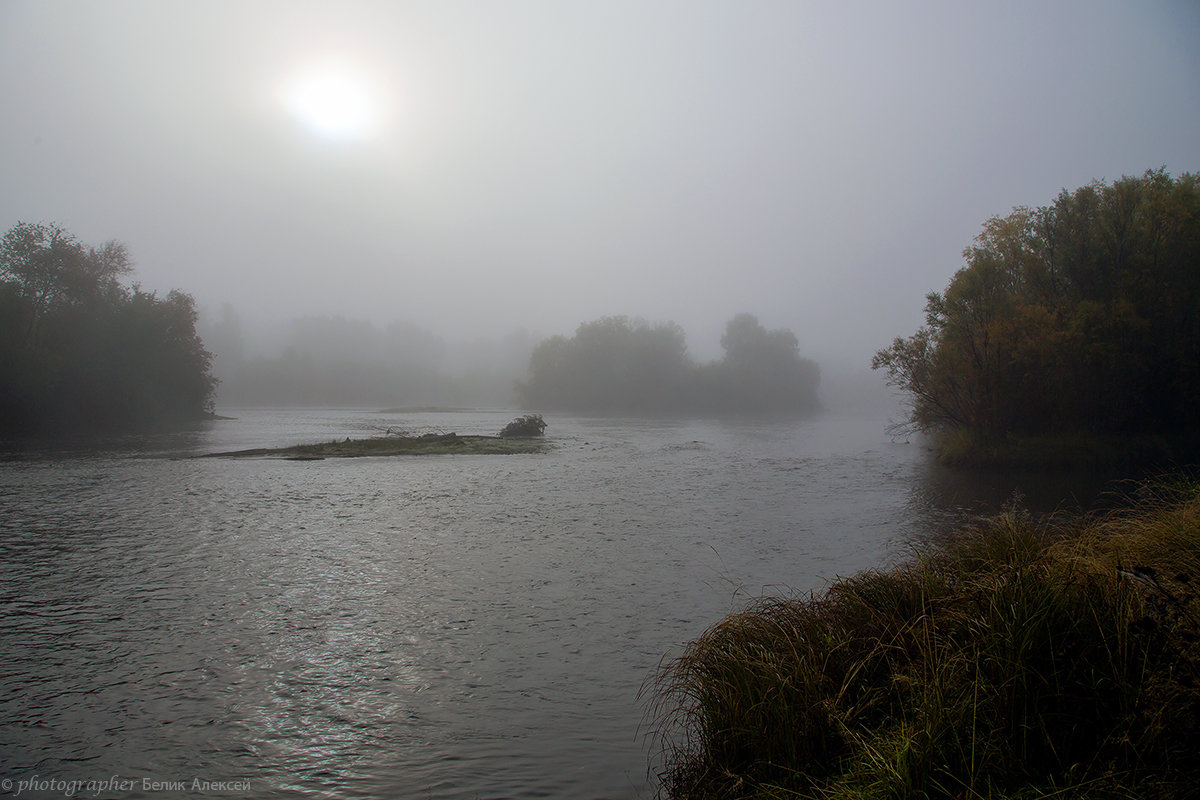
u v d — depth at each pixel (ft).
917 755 14.07
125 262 203.10
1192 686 13.99
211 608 32.35
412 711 22.04
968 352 103.91
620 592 34.96
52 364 163.32
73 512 57.77
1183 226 94.38
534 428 172.14
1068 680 15.10
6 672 24.88
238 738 20.35
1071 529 28.84
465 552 43.96
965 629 17.89
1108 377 96.58
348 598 33.99
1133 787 12.57
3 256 168.96
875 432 199.82
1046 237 107.14
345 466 99.09
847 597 22.71
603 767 18.58
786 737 16.40
